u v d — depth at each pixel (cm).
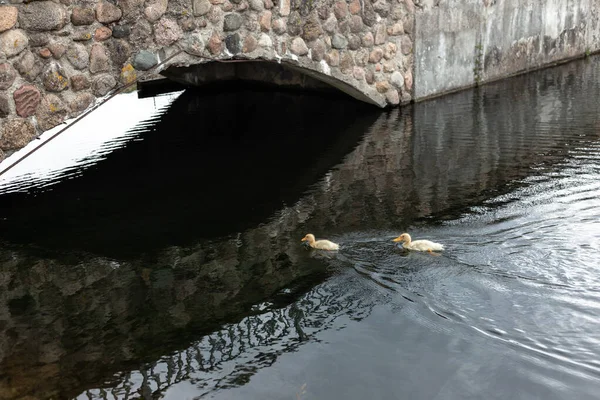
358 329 518
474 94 1445
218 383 460
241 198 833
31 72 732
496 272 592
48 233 739
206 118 1306
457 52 1440
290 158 1003
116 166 984
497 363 464
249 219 763
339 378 460
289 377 464
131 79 837
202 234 725
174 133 1187
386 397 438
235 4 940
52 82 754
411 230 699
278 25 1027
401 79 1319
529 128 1129
